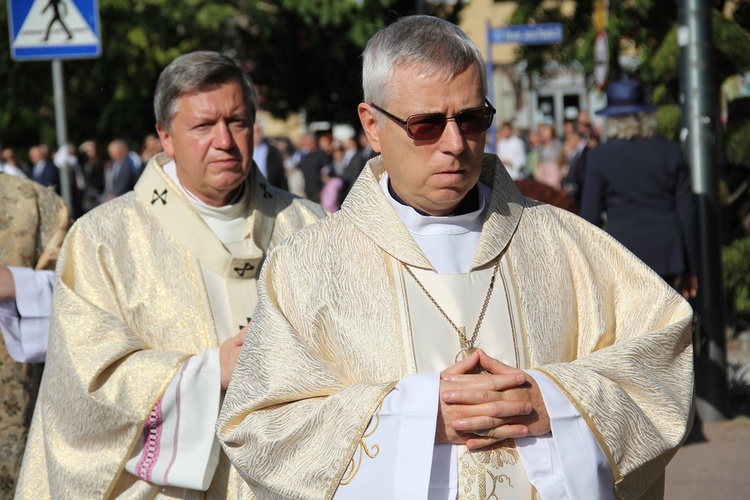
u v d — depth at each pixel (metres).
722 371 12.00
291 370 4.26
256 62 41.19
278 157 24.31
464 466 4.09
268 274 4.55
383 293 4.36
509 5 42.19
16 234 7.20
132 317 5.84
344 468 4.04
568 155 31.17
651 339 4.40
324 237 4.52
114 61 38.41
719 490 9.42
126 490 5.59
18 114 40.38
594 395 4.12
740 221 16.00
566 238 4.66
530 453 4.11
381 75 4.28
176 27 38.56
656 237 10.80
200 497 5.54
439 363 4.29
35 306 6.86
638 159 10.83
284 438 4.15
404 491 3.96
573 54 19.50
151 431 5.46
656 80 16.25
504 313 4.40
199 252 5.98
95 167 35.97
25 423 7.07
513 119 44.31
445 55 4.18
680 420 4.28
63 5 11.92
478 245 4.49
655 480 4.36
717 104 12.10
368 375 4.28
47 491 5.85
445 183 4.23
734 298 16.06
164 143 6.23
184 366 5.46
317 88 41.94
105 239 5.99
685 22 11.92
